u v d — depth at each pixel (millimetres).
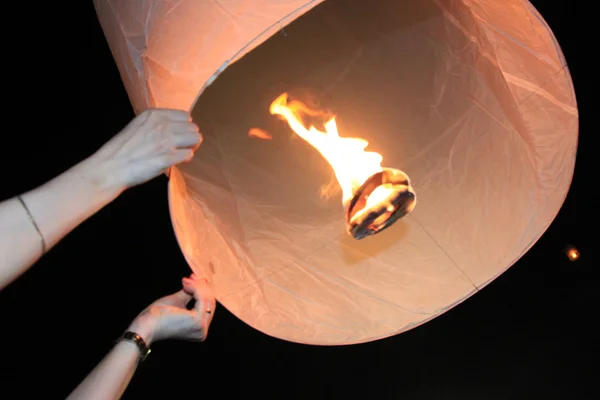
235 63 1131
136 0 849
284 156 1146
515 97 1014
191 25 756
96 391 783
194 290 968
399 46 1143
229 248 987
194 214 946
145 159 665
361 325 1010
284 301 991
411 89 1152
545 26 887
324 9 1138
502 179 1045
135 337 865
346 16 1143
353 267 1074
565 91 936
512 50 979
